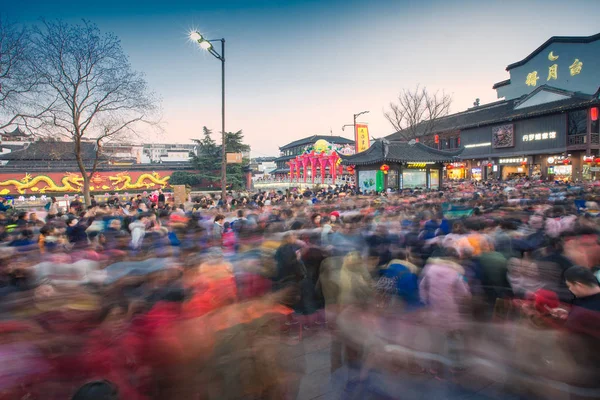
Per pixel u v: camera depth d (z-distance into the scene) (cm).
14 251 563
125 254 561
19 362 304
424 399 387
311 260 559
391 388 407
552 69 4800
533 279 413
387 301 452
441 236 659
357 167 3039
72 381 304
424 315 432
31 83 1680
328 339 537
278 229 702
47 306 351
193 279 351
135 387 300
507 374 362
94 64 1912
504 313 410
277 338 351
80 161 1984
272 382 326
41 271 422
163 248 542
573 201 1159
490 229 623
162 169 4216
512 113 4616
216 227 846
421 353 419
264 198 1716
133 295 351
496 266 444
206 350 316
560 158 3962
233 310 341
